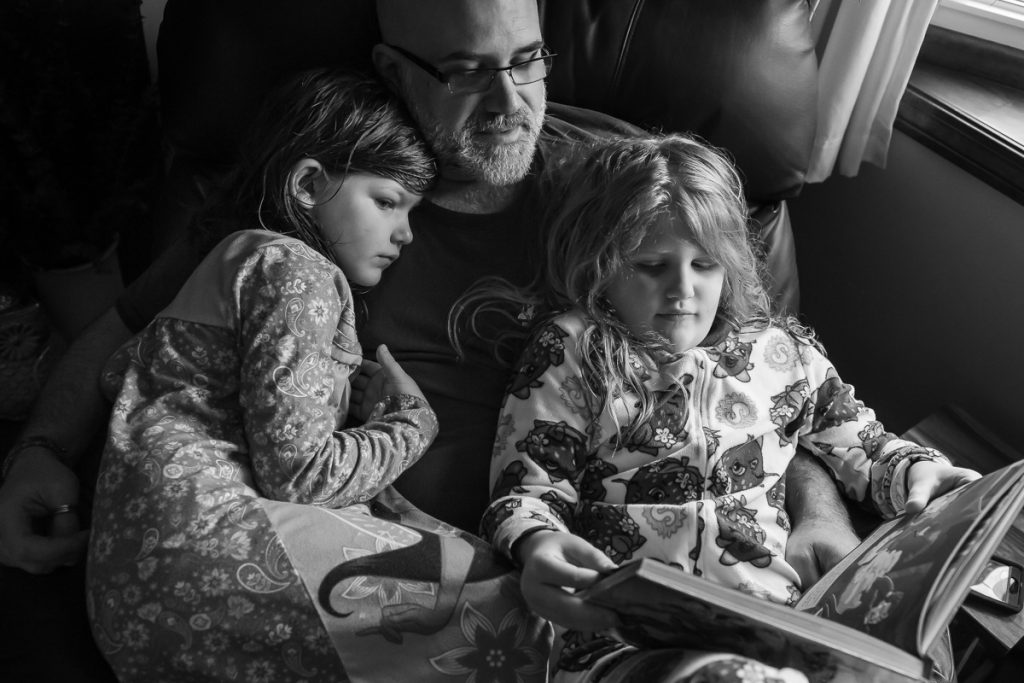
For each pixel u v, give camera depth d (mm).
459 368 1333
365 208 1232
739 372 1248
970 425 1536
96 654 1060
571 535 1060
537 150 1387
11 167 1688
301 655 1035
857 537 1232
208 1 1354
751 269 1275
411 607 1064
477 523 1268
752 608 807
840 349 2043
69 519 1198
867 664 866
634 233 1171
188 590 1015
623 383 1215
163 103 1442
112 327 1372
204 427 1146
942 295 1783
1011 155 1562
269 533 1043
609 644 1102
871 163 1863
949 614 873
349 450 1131
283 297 1123
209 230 1309
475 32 1184
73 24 1691
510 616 1095
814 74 1456
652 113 1447
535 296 1326
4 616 1083
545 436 1196
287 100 1265
